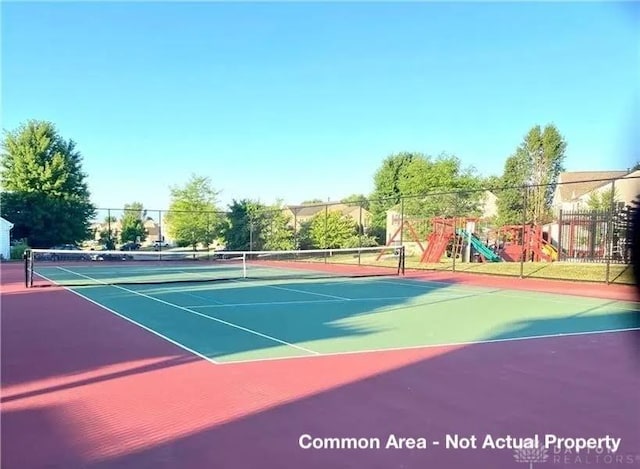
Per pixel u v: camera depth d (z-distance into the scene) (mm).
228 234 34094
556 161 42031
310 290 14414
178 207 40594
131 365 5727
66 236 34875
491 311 10414
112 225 34094
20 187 34156
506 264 24672
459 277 19391
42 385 4934
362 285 16094
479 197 33750
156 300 11812
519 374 5445
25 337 7348
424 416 4137
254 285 15875
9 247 30922
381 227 36062
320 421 4008
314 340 7227
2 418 4047
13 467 3182
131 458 3322
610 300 12516
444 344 7008
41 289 14117
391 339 7344
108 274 20234
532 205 35031
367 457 3379
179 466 3211
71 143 36500
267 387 4898
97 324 8461
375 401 4496
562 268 22234
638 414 4234
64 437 3668
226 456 3363
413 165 45344
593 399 4609
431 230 29594
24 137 34719
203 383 5023
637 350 6684
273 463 3270
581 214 25359
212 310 10258
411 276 19859
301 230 32094
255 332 7844
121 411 4207
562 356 6324
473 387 4945
